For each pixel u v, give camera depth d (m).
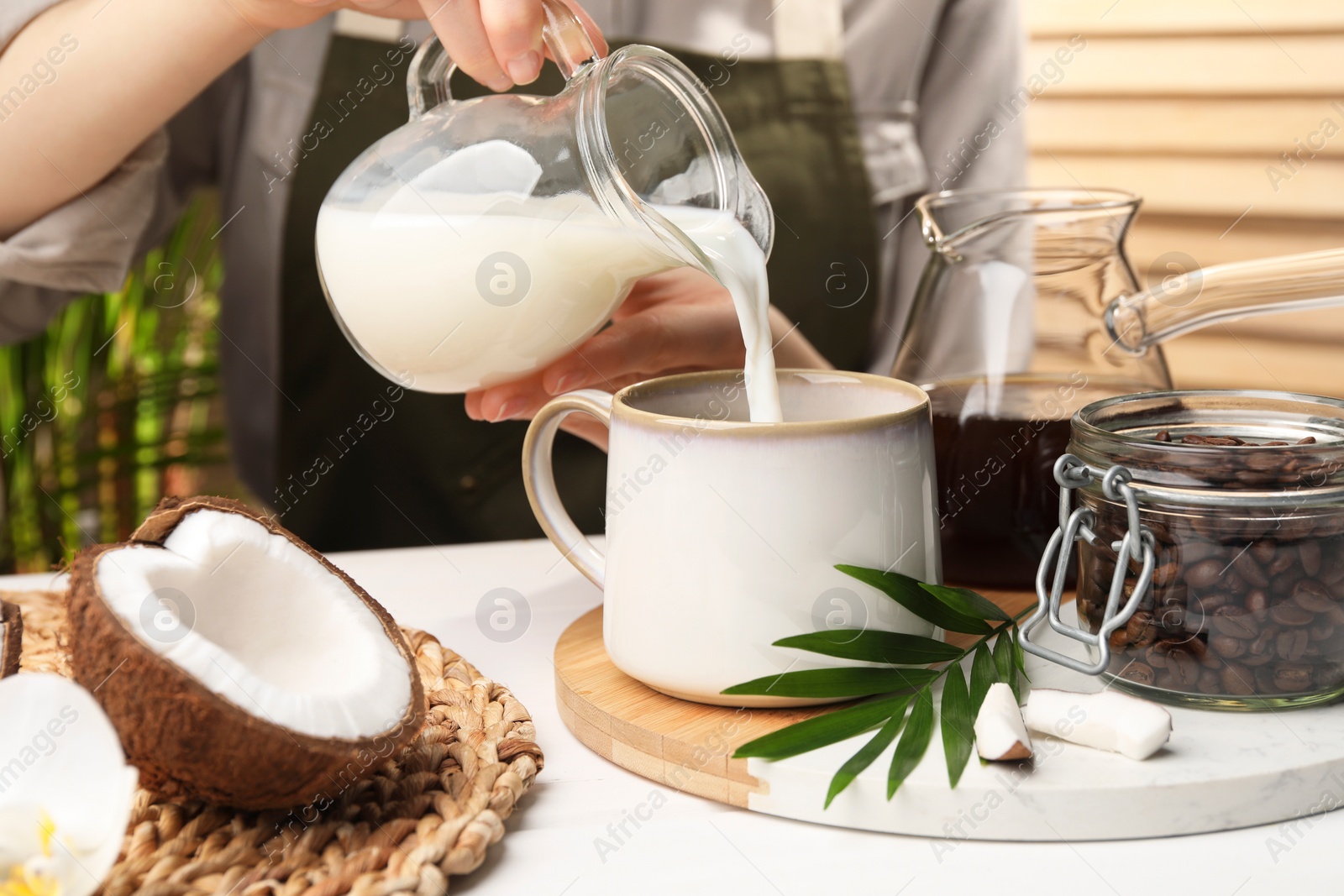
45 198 0.74
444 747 0.52
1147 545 0.51
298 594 0.51
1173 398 0.56
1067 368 0.61
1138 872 0.48
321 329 0.96
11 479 1.03
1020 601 0.61
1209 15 1.55
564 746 0.55
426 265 0.58
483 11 0.57
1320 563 0.51
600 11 0.99
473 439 0.97
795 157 1.02
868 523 0.52
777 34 1.00
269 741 0.46
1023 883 0.47
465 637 0.63
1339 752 0.50
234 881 0.47
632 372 0.66
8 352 1.00
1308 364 1.62
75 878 0.45
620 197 0.55
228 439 1.09
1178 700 0.53
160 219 1.01
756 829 0.50
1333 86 1.52
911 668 0.53
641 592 0.53
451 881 0.48
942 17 1.04
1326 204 1.57
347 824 0.49
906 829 0.49
